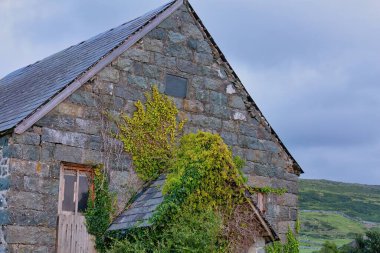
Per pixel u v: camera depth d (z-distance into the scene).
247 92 17.56
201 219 12.84
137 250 12.44
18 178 13.18
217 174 13.77
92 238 14.21
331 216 100.44
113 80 15.03
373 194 149.12
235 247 13.49
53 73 17.00
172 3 16.42
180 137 15.95
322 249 42.59
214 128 16.73
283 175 18.02
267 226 14.05
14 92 18.17
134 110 15.29
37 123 13.61
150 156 15.28
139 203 14.26
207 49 17.03
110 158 14.66
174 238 12.49
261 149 17.64
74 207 14.19
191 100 16.42
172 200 13.08
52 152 13.75
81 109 14.35
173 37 16.38
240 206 13.88
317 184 154.88
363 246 41.44
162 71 15.98
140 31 15.70
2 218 13.07
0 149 13.65
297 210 18.14
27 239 13.10
